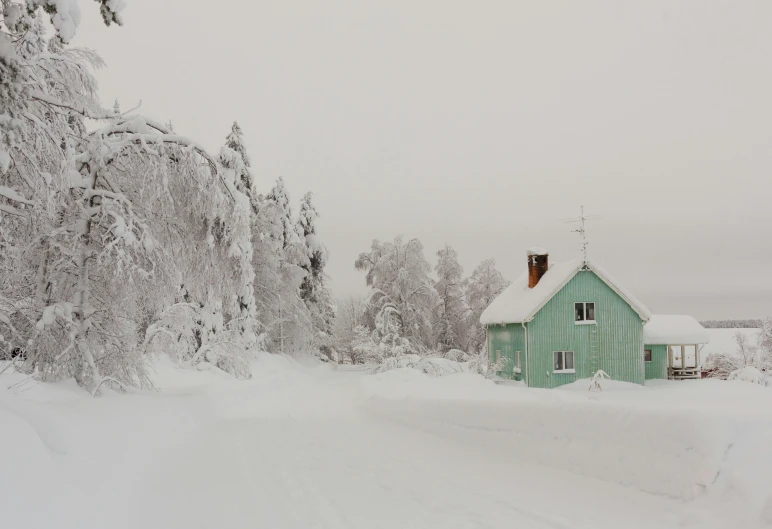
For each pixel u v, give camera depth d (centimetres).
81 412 895
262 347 4453
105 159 1318
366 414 1683
